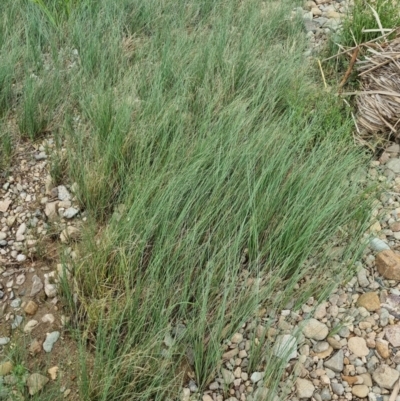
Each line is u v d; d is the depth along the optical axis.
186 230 1.28
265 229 1.31
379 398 1.08
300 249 1.24
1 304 1.25
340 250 1.31
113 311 1.14
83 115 1.63
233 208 1.33
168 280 1.15
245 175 1.37
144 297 1.18
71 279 1.26
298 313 1.21
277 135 1.47
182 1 2.07
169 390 1.05
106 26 1.97
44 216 1.44
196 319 1.16
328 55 1.92
